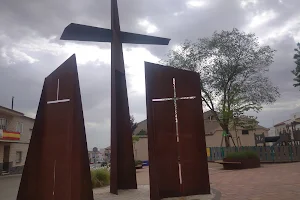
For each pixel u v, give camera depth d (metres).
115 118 9.89
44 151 7.13
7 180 21.09
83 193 6.48
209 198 7.38
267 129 36.06
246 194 7.58
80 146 6.61
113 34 10.52
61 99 7.04
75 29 10.09
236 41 24.06
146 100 7.98
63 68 7.14
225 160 17.06
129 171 10.09
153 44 11.21
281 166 15.55
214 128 35.12
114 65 10.29
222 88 24.64
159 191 7.71
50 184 6.81
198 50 24.83
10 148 30.12
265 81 24.61
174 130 8.12
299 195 6.90
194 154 8.13
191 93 8.45
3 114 29.20
